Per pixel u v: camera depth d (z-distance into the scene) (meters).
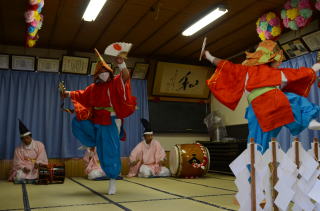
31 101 7.25
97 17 5.88
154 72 8.14
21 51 7.46
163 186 5.06
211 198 3.67
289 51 6.10
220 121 8.31
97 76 4.14
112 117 4.27
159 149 7.24
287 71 2.99
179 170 6.54
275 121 2.79
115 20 6.02
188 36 6.87
